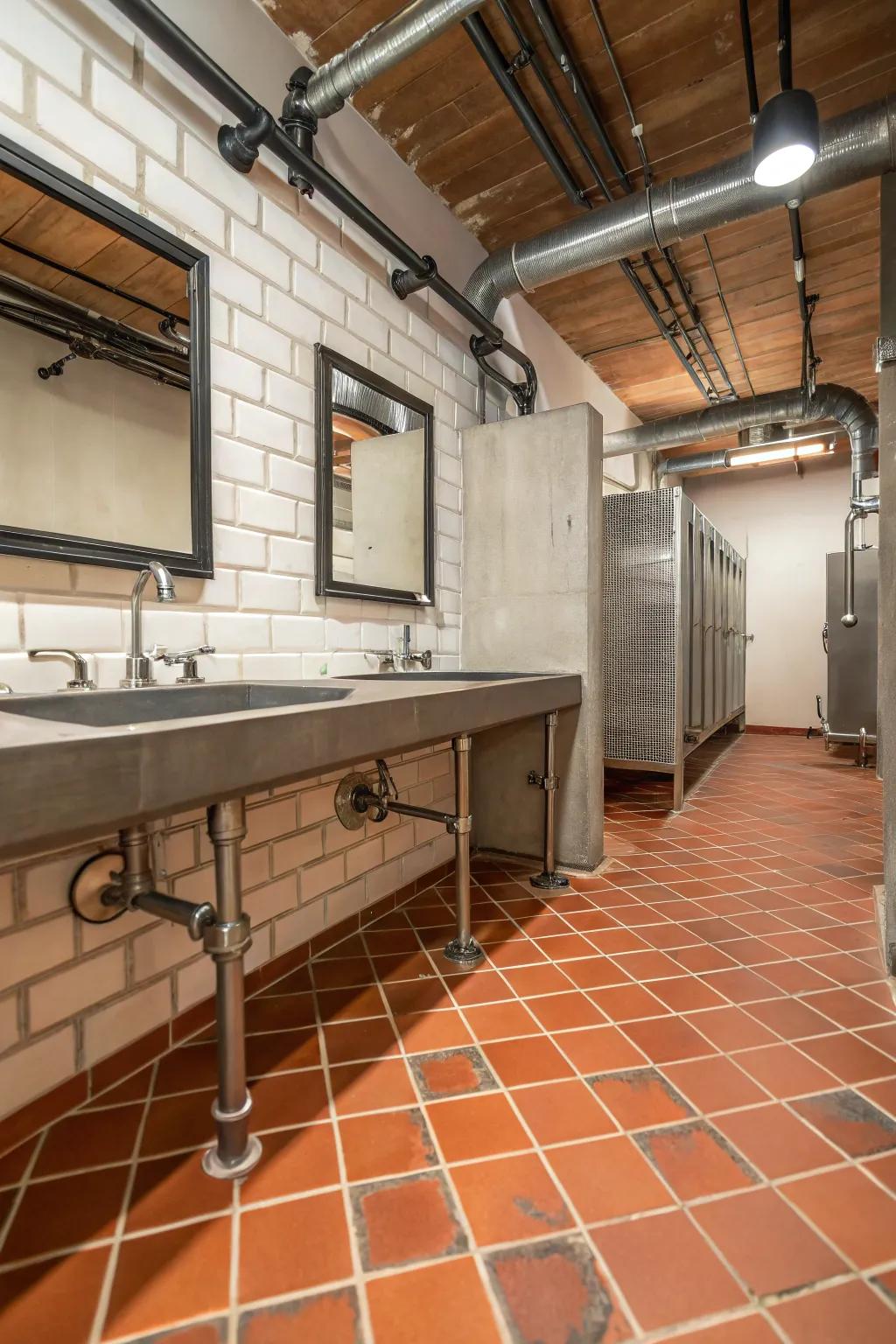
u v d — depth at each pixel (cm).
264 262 183
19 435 126
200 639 165
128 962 136
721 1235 94
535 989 168
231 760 88
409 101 229
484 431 281
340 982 173
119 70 143
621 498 383
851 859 279
